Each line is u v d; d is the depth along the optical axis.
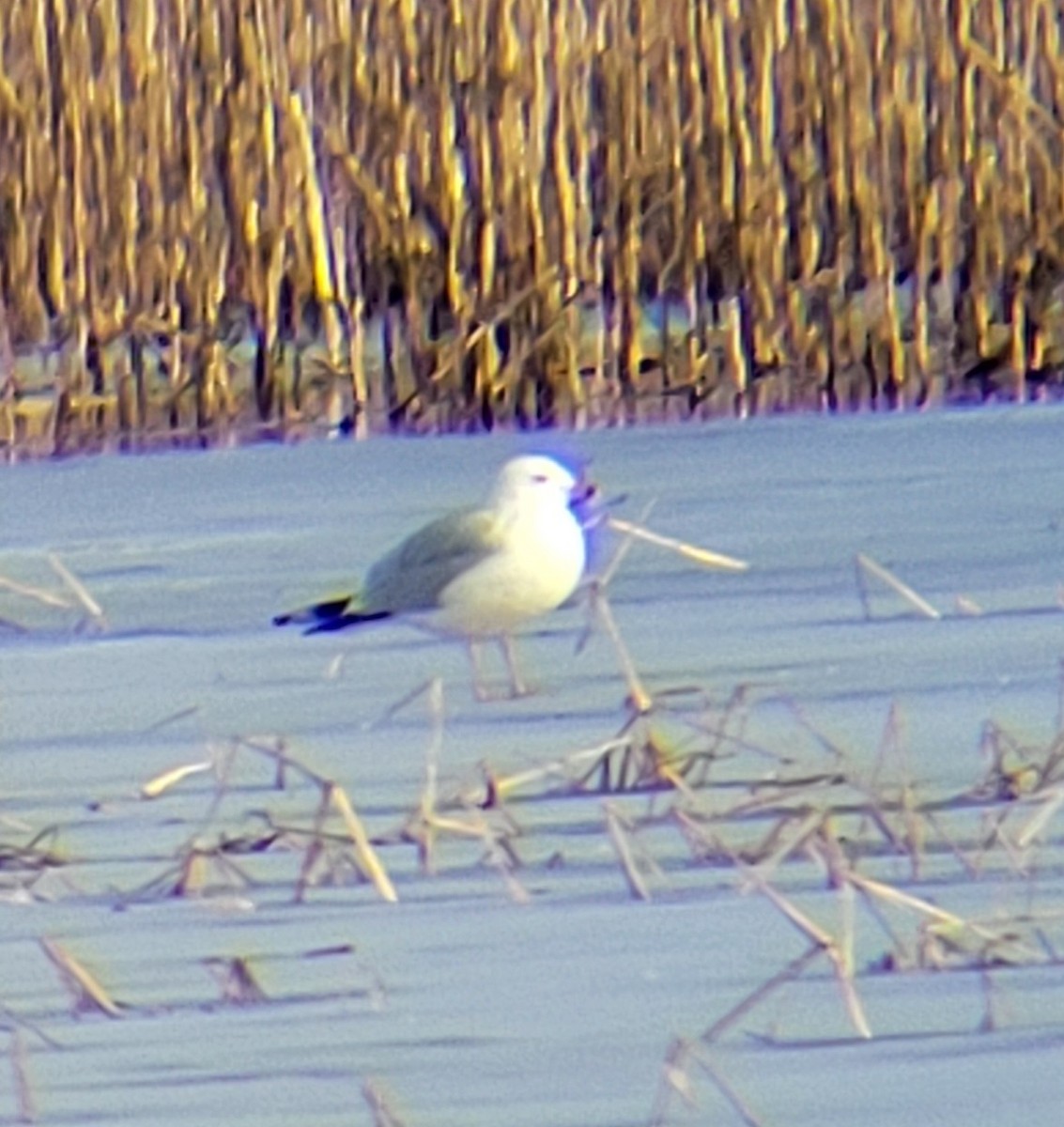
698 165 20.89
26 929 8.77
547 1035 7.56
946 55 20.94
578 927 8.48
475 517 11.55
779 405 20.78
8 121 20.70
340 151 20.75
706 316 20.94
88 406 20.48
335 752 10.84
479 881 9.02
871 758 10.33
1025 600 13.20
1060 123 21.11
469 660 12.44
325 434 20.56
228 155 20.69
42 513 17.50
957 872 8.88
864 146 20.89
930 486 16.72
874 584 13.77
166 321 20.67
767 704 11.30
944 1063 7.22
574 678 11.98
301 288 20.75
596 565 14.49
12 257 20.73
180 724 11.51
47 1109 7.19
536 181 20.80
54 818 10.12
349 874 9.16
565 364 20.73
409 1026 7.67
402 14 20.83
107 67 20.70
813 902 8.64
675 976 7.99
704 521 15.84
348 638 13.06
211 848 9.46
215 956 8.38
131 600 14.36
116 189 20.72
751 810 9.63
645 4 20.86
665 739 10.73
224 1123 7.07
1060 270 20.95
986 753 10.28
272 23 20.78
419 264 20.86
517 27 20.89
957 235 21.00
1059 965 7.95
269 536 16.12
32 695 12.18
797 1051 7.36
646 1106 7.02
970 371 20.89
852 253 20.94
